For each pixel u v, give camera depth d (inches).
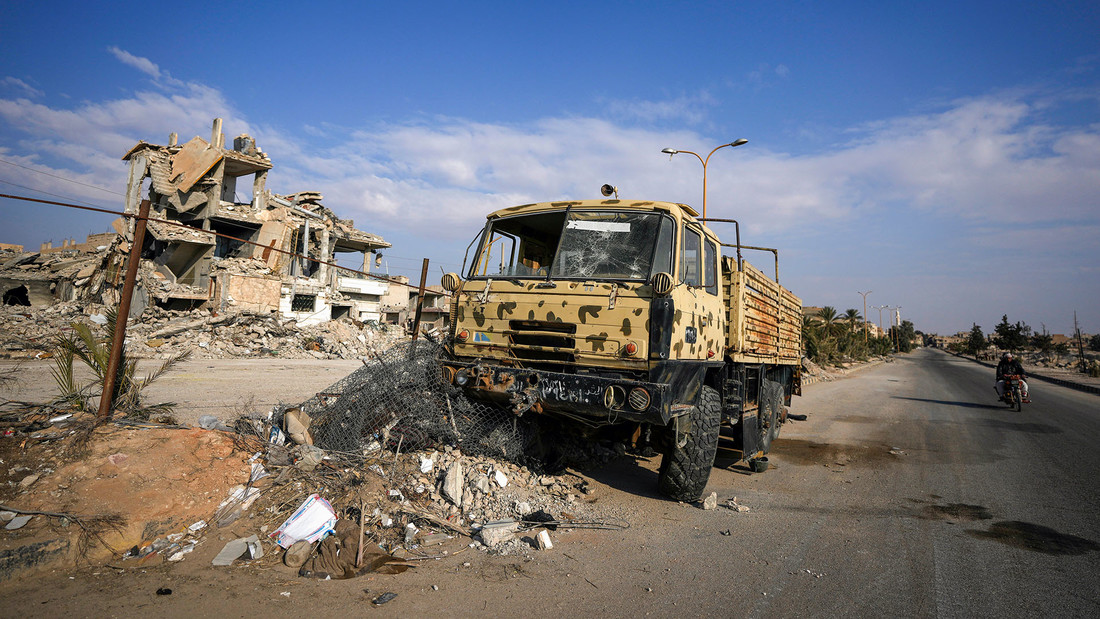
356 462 203.8
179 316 1049.5
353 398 233.3
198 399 396.8
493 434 231.9
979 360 2898.6
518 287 221.8
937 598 153.9
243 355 860.6
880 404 684.1
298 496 178.4
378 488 191.8
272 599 133.1
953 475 307.7
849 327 2245.3
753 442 302.5
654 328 195.8
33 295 1375.5
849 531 209.5
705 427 228.5
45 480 163.5
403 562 158.6
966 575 170.4
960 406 693.9
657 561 172.2
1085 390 1076.5
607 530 196.2
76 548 144.7
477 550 170.2
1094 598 156.3
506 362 221.5
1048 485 288.4
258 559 152.5
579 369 207.8
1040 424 539.2
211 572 143.8
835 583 161.8
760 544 191.8
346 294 1604.3
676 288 208.1
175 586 135.9
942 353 4682.6
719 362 251.8
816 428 473.4
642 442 225.5
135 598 129.6
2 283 1321.4
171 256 1293.1
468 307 232.1
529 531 184.5
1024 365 2161.7
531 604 138.9
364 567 152.6
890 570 172.9
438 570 155.0
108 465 173.2
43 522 147.4
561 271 223.6
